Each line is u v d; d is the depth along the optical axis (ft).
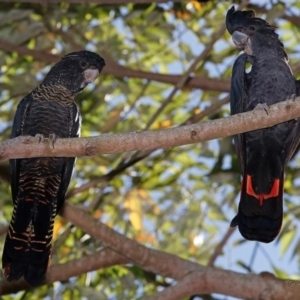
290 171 51.60
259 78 39.81
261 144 39.27
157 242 52.54
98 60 41.39
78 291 46.93
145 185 52.85
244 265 48.93
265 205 38.01
